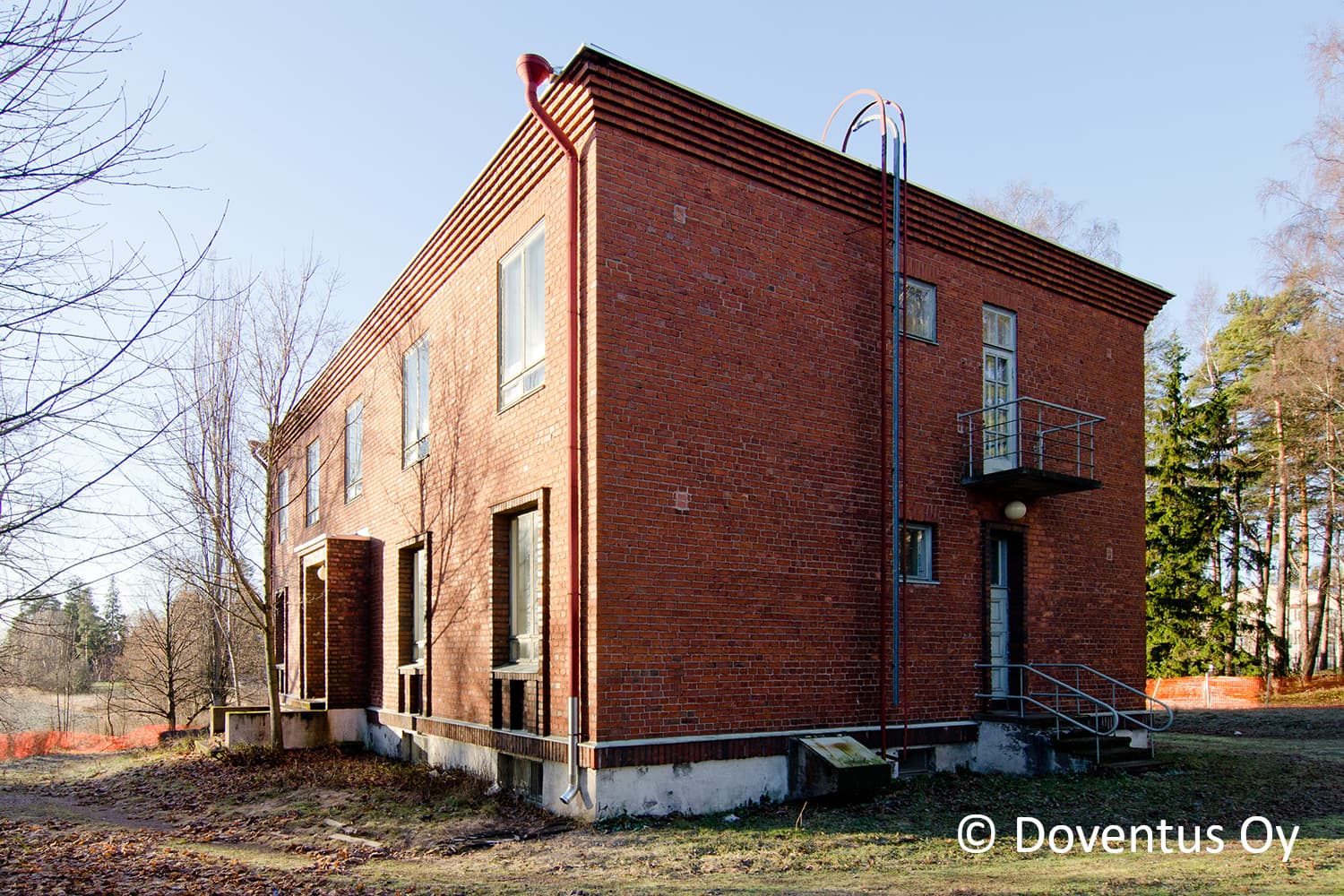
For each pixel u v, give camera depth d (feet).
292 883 26.11
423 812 38.32
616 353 35.47
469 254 47.93
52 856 29.91
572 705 34.19
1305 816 36.60
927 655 43.83
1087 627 50.93
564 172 38.22
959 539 45.85
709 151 38.75
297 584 80.12
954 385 46.88
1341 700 97.45
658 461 36.09
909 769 43.09
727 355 38.55
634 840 31.14
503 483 42.50
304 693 67.31
